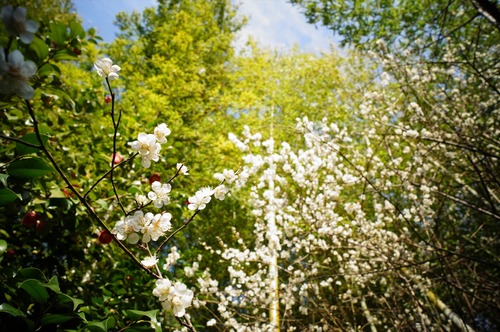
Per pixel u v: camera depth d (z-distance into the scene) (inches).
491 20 99.1
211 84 289.9
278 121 283.0
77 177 90.9
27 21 27.4
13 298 49.4
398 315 162.6
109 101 109.3
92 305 86.3
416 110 145.3
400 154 207.9
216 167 224.2
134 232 41.2
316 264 158.1
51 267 78.7
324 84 304.3
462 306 148.3
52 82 73.0
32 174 45.2
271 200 144.5
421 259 168.7
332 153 145.2
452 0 119.8
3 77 26.2
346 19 171.8
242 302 151.3
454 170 164.2
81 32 71.5
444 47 164.6
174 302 38.4
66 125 102.4
